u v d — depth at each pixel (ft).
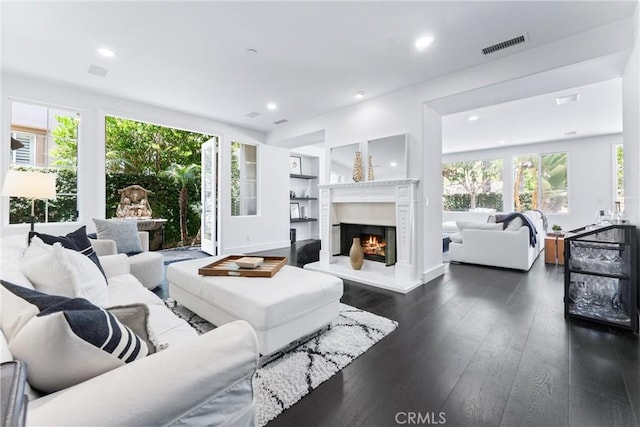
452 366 5.57
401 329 7.23
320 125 15.40
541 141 22.08
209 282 6.70
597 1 6.82
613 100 13.67
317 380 5.14
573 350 6.13
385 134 12.49
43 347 2.13
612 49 7.60
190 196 22.48
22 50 8.94
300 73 10.53
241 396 2.69
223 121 16.71
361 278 11.60
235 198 17.98
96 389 1.97
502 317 7.93
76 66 10.00
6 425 1.41
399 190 11.46
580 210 21.26
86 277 4.58
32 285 4.01
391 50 8.98
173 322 4.79
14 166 10.80
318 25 7.73
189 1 6.77
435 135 12.35
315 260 16.48
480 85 9.87
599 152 20.56
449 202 27.55
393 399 4.68
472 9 7.11
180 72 10.46
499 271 13.28
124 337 2.51
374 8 7.07
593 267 7.79
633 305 6.98
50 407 1.79
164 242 21.25
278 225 20.35
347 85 11.57
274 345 5.56
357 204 13.51
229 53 9.14
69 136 12.00
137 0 6.72
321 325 6.61
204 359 2.44
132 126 20.66
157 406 2.06
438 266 12.52
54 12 7.12
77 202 12.12
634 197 7.64
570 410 4.39
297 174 23.93
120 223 10.46
